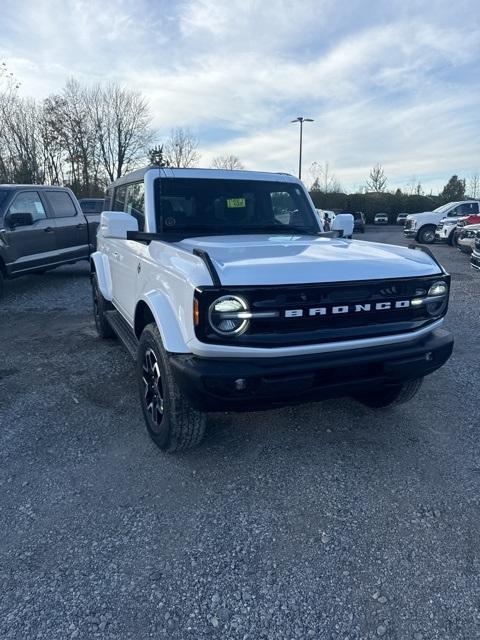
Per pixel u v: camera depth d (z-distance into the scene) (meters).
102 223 3.88
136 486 3.06
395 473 3.19
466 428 3.79
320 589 2.27
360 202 56.34
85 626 2.08
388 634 2.04
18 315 7.86
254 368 2.69
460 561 2.43
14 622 2.09
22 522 2.72
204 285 2.64
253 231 4.34
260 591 2.26
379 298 2.93
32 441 3.63
